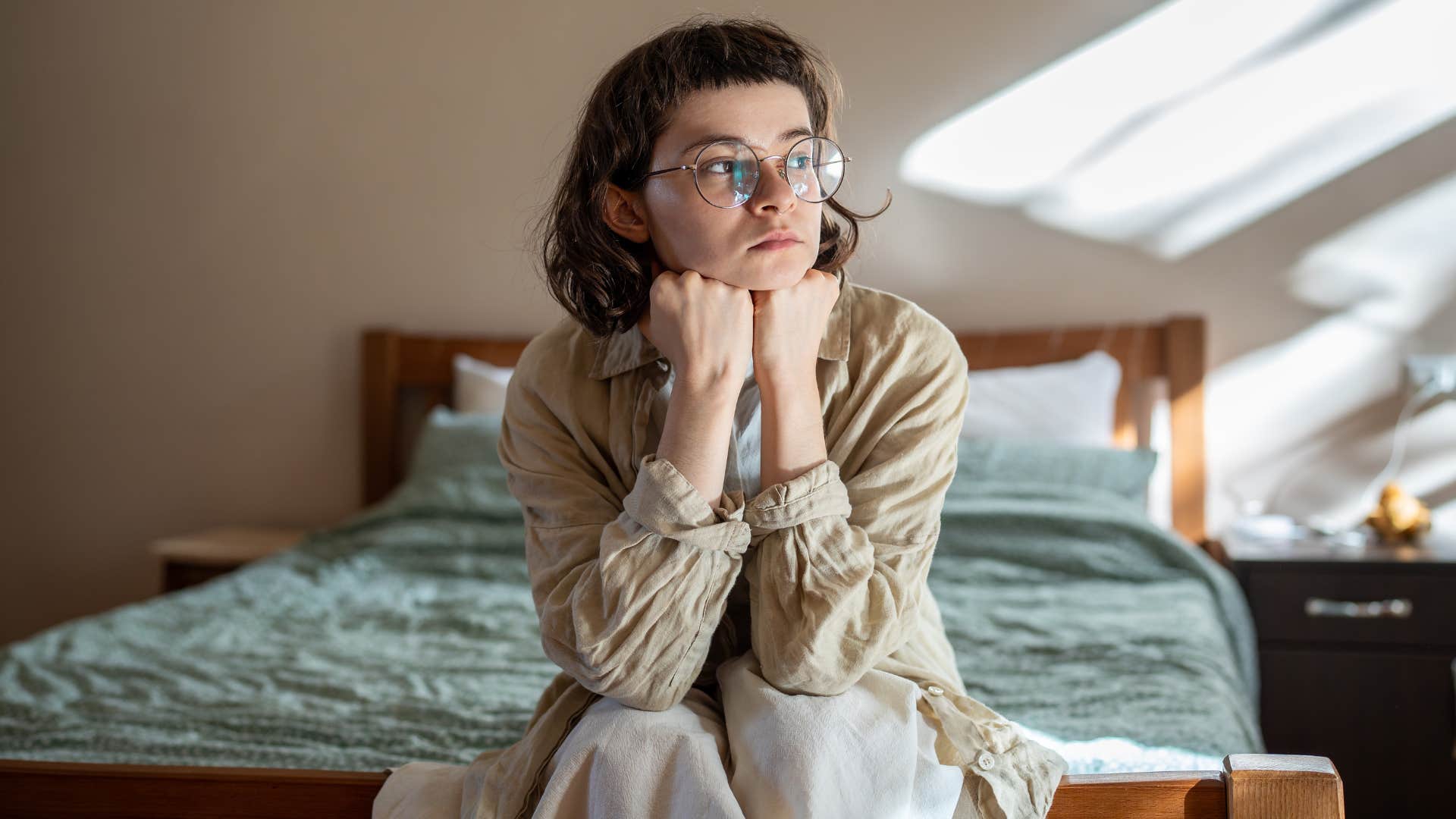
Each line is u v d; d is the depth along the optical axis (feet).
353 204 10.82
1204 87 9.60
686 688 3.49
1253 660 8.05
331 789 3.75
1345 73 9.38
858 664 3.41
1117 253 9.84
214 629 7.38
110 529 11.37
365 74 10.73
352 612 7.77
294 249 10.94
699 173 3.41
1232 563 8.51
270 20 10.82
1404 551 8.57
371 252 10.84
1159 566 8.13
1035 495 8.71
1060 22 9.75
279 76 10.85
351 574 8.70
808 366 3.58
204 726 5.60
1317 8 9.37
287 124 10.86
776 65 3.53
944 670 4.00
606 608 3.40
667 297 3.47
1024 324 9.97
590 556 3.62
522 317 10.66
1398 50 9.28
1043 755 3.57
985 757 3.51
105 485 11.35
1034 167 9.88
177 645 7.09
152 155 11.07
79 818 3.76
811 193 3.47
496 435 9.64
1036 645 6.70
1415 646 8.23
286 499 11.10
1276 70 9.48
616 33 10.38
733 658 3.80
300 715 5.69
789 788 3.16
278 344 11.02
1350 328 9.53
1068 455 9.01
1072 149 9.82
